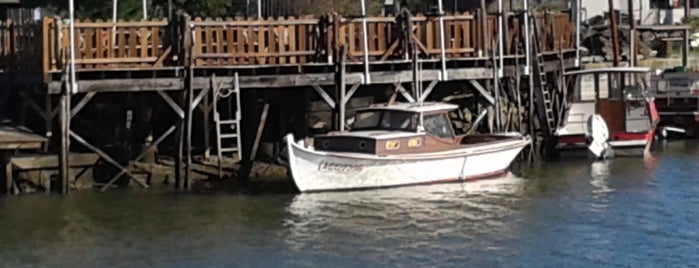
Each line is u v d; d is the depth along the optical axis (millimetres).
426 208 34375
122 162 38219
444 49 41250
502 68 42812
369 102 42156
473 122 43281
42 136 36969
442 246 29750
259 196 36250
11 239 30719
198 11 59781
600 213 33906
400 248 29516
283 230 31469
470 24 42250
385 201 35406
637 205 35094
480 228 31859
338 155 36250
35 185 37000
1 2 44469
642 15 75750
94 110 39281
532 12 45094
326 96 39281
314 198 35906
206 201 35469
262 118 39625
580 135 44250
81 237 30891
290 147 36062
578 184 38812
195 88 37906
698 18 76875
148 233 31297
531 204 35156
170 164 38812
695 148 48469
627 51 64625
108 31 37406
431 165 37969
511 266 27891
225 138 39375
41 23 36469
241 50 38625
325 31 39406
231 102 39812
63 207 34625
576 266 27953
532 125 43938
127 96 38906
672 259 28516
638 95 46750
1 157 36469
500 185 38594
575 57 49000
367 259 28422
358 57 40000
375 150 36750
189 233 31250
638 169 42281
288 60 39219
